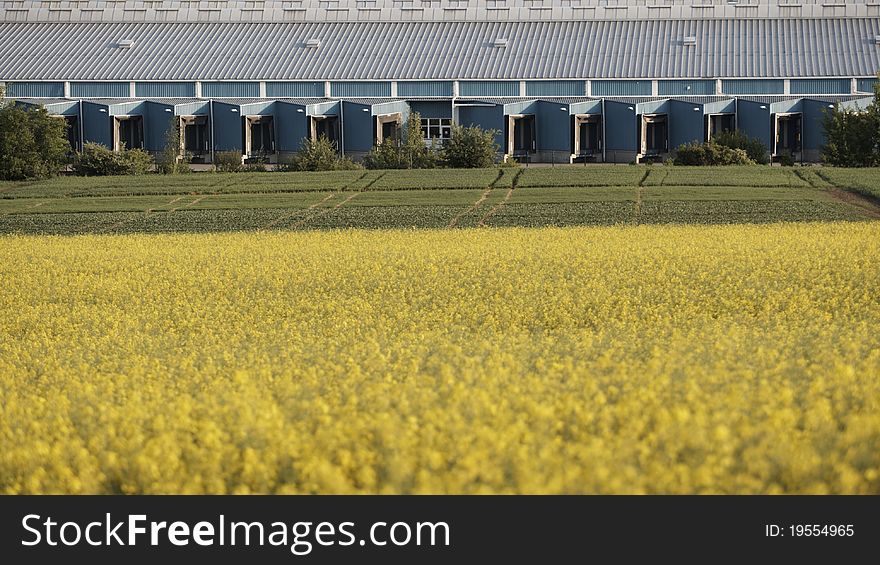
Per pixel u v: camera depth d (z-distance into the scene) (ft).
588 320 232.12
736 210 564.71
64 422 131.34
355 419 120.26
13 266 378.12
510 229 490.49
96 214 613.93
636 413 117.80
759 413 116.37
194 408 132.98
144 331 236.84
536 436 108.37
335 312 254.68
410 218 569.64
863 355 161.58
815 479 98.27
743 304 245.86
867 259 321.32
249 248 423.64
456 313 242.58
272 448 112.06
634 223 528.63
